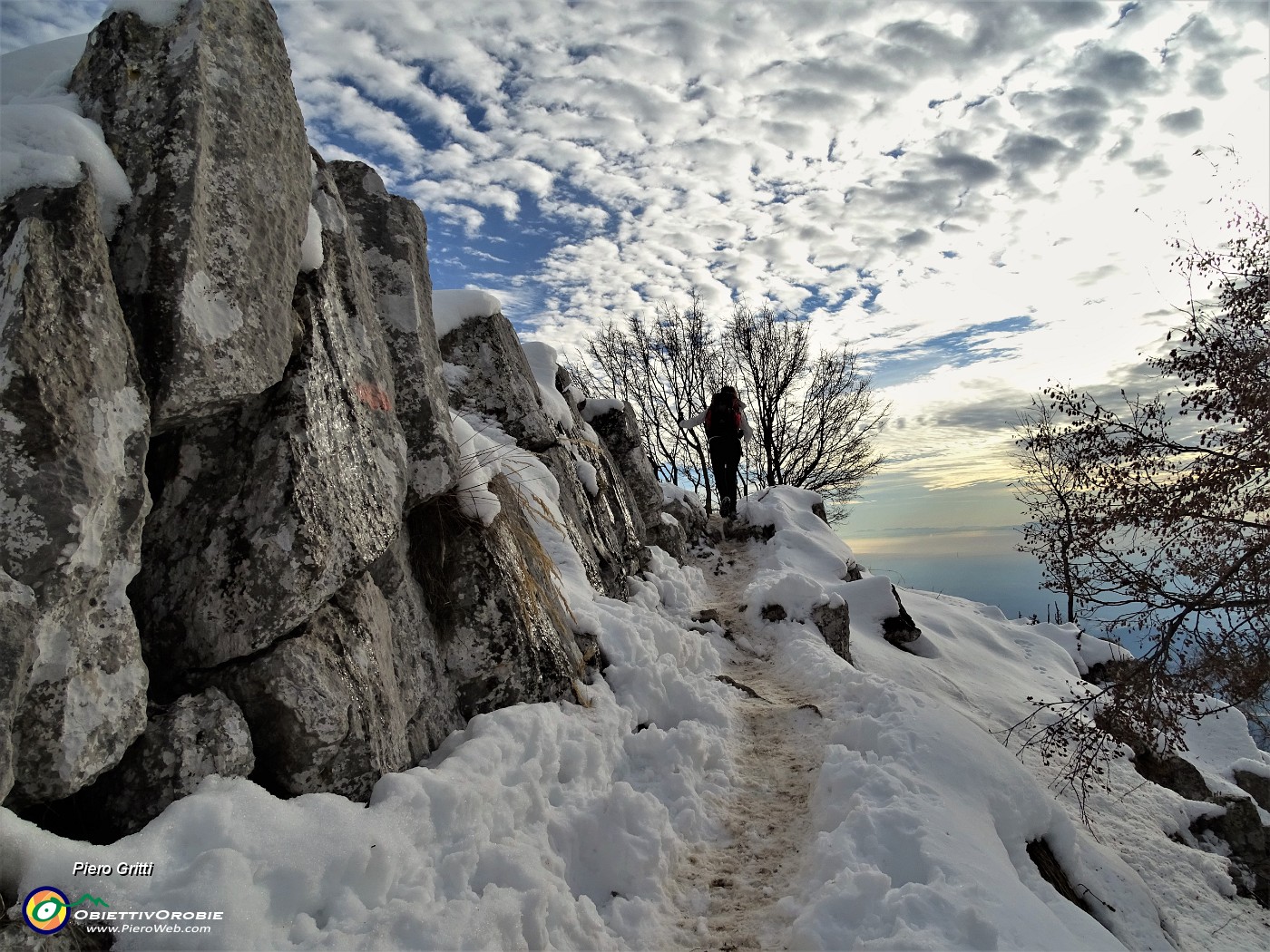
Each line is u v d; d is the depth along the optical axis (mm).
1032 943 2705
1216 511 6535
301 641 2584
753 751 4719
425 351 4125
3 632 1671
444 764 2998
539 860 2779
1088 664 12023
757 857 3596
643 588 7250
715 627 7305
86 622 1943
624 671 4766
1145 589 6781
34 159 2047
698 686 5211
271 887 2035
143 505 2145
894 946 2604
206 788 2158
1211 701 11180
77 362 1950
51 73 2707
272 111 2779
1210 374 6641
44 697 1808
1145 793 7109
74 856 1753
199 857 1912
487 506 4090
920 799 3643
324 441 2844
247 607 2461
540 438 6441
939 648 10125
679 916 3117
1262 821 7168
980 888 2941
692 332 26547
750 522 12148
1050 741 6984
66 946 1634
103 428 1999
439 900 2361
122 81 2428
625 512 8195
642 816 3412
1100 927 3377
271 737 2455
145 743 2168
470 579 3883
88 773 1885
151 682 2436
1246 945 5285
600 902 3082
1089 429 7023
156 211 2316
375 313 3738
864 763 3982
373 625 3072
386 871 2268
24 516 1777
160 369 2246
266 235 2662
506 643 3840
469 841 2631
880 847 3258
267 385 2598
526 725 3494
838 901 2930
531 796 3172
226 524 2539
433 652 3631
